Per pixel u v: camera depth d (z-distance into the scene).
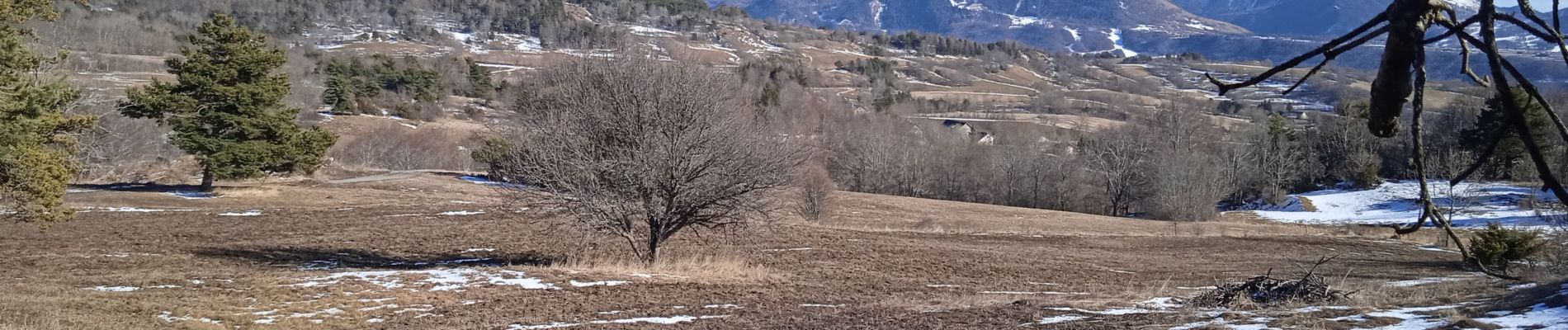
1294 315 11.26
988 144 77.19
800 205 40.62
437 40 171.62
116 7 131.00
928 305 15.34
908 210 52.66
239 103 38.41
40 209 17.55
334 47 156.62
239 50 38.53
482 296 16.55
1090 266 27.31
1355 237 41.09
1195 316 11.87
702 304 15.91
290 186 44.53
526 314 14.51
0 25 17.08
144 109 37.56
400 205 40.19
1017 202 70.00
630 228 21.50
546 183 20.56
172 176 47.78
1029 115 113.00
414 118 78.50
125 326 12.25
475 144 66.69
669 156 20.23
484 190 47.56
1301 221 52.00
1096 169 67.88
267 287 16.89
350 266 22.16
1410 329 9.48
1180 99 67.50
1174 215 53.84
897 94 123.00
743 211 20.97
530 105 25.92
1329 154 62.00
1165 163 56.72
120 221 30.42
